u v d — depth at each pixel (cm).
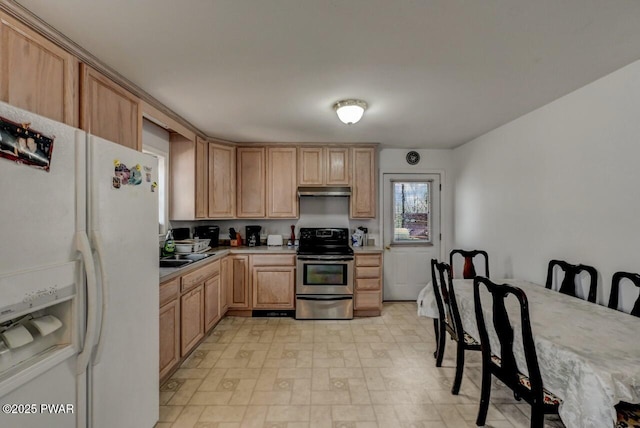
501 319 161
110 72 190
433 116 285
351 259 362
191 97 237
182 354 243
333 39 159
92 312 117
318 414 192
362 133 348
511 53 173
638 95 181
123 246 142
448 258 435
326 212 427
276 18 142
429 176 436
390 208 436
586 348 132
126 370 145
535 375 143
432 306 259
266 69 192
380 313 377
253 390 217
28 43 138
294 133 348
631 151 185
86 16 139
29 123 97
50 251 105
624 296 189
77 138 117
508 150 305
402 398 209
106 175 130
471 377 236
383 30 151
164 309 214
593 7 133
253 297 367
